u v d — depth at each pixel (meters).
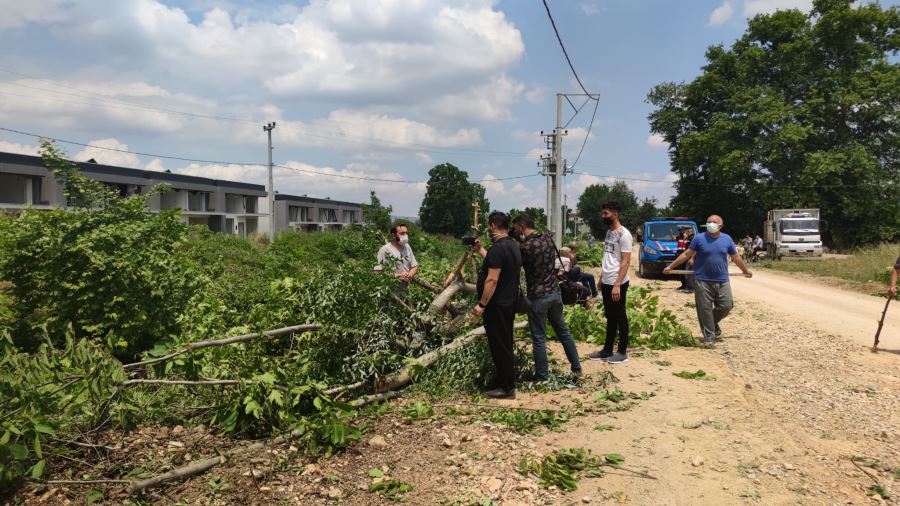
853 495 3.97
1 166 33.97
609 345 7.84
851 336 9.98
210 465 3.97
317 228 76.19
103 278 6.54
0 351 4.17
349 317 5.96
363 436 4.80
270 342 6.50
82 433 4.14
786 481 4.17
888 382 6.91
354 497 3.79
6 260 6.72
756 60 45.72
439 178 81.62
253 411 4.45
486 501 3.76
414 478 4.09
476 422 5.21
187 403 5.06
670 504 3.82
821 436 5.09
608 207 7.57
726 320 11.94
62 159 7.21
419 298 7.63
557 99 28.53
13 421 3.53
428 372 6.29
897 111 41.38
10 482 3.47
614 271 7.59
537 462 4.38
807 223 34.94
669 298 15.55
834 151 41.72
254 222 63.59
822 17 43.28
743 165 42.62
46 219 6.84
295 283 7.98
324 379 5.69
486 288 5.81
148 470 3.86
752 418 5.46
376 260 7.80
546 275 6.43
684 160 48.47
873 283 19.53
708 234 9.21
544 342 6.46
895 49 44.44
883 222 42.66
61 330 6.64
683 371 7.20
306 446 4.43
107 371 4.15
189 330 7.19
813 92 43.25
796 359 8.12
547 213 33.69
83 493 3.55
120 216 7.25
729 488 4.05
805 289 19.22
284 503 3.65
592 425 5.25
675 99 52.88
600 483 4.09
